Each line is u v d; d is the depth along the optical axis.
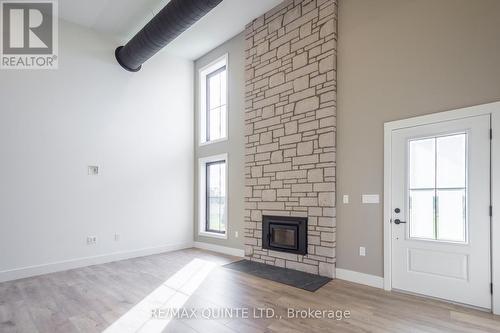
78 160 4.47
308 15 4.03
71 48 4.49
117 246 4.82
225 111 5.56
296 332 2.33
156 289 3.33
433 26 3.02
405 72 3.20
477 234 2.71
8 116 3.89
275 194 4.34
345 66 3.71
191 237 5.89
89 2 4.08
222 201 5.54
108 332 2.37
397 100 3.25
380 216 3.35
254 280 3.62
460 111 2.81
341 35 3.77
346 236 3.61
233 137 5.14
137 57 4.61
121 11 4.31
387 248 3.26
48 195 4.16
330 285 3.40
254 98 4.74
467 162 2.79
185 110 5.95
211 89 5.97
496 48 2.64
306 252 3.89
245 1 4.28
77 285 3.52
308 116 3.97
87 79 4.63
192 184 5.98
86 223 4.51
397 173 3.23
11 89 3.93
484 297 2.66
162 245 5.41
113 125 4.89
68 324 2.51
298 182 4.05
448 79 2.90
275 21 4.45
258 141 4.64
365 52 3.54
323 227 3.75
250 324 2.47
